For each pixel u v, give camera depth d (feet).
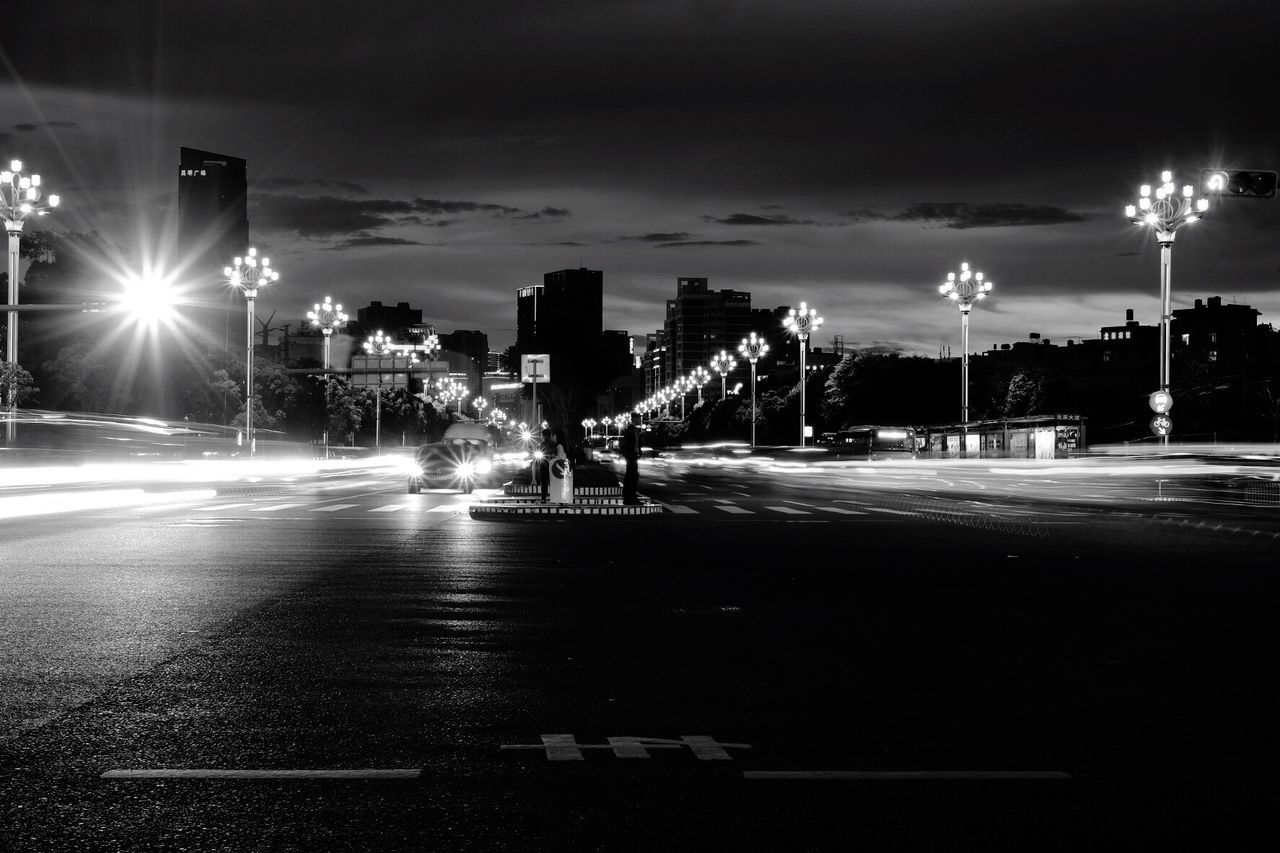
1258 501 112.47
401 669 28.53
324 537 65.67
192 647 31.24
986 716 23.90
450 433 207.51
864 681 27.40
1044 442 193.57
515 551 58.44
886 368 349.00
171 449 221.05
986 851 15.96
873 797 18.34
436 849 15.92
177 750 20.98
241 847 15.99
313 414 361.51
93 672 27.91
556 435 156.87
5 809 17.60
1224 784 19.17
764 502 108.37
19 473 128.77
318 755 20.68
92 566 49.83
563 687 26.55
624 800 18.11
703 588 44.21
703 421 524.52
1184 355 284.61
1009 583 46.11
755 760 20.47
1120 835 16.65
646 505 90.99
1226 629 35.06
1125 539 67.10
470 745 21.40
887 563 53.52
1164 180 129.80
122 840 16.28
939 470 218.59
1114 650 31.58
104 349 251.60
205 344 303.27
